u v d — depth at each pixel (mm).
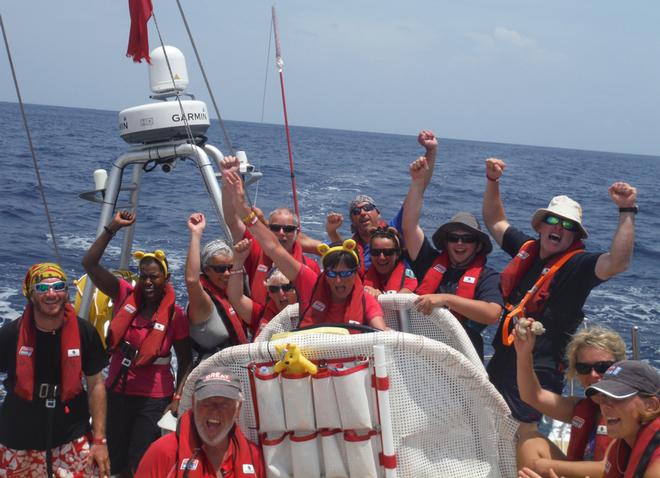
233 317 4746
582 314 4258
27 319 3879
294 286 4285
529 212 31078
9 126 77375
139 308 4590
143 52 5129
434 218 25688
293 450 3381
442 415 3436
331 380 3293
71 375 3900
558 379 4199
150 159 5758
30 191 25969
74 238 17844
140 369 4527
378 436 3363
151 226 20078
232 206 5059
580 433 3604
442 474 3436
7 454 3955
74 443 4016
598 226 27812
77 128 87938
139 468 3381
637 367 3000
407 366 3379
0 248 16031
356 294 3873
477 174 53406
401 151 92625
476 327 4496
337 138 146125
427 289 4562
